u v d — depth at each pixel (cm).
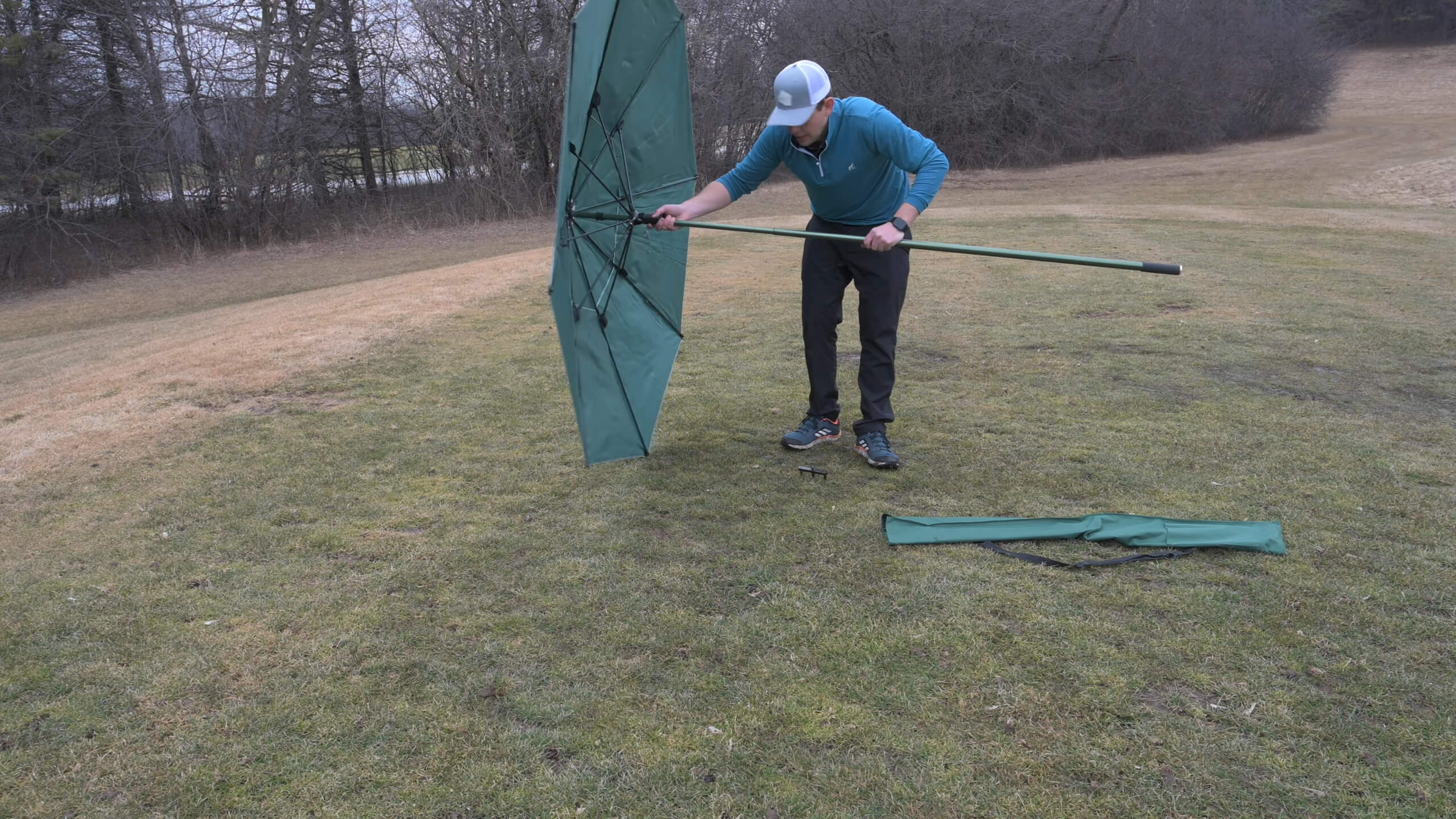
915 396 467
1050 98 2772
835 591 271
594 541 307
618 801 191
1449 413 434
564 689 228
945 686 226
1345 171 2153
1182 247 1057
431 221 2056
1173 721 211
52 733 215
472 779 198
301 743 210
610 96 318
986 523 305
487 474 371
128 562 300
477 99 2109
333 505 343
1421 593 263
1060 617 254
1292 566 280
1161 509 325
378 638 251
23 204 1667
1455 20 5072
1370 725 209
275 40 1912
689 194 397
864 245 329
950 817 185
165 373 538
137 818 189
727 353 566
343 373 530
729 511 329
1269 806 186
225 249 1861
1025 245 1117
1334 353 548
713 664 237
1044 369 518
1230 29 3228
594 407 333
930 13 2608
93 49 1770
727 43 2409
